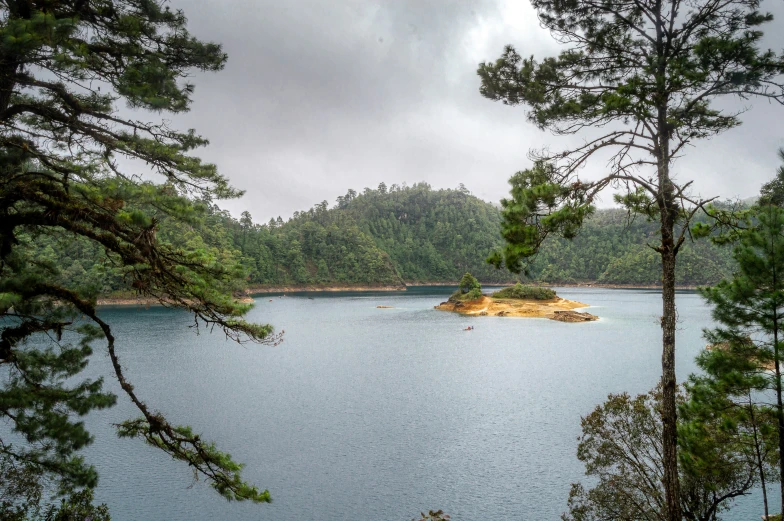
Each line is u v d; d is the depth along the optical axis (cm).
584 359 5119
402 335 7219
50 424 1111
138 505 2005
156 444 1161
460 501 2022
